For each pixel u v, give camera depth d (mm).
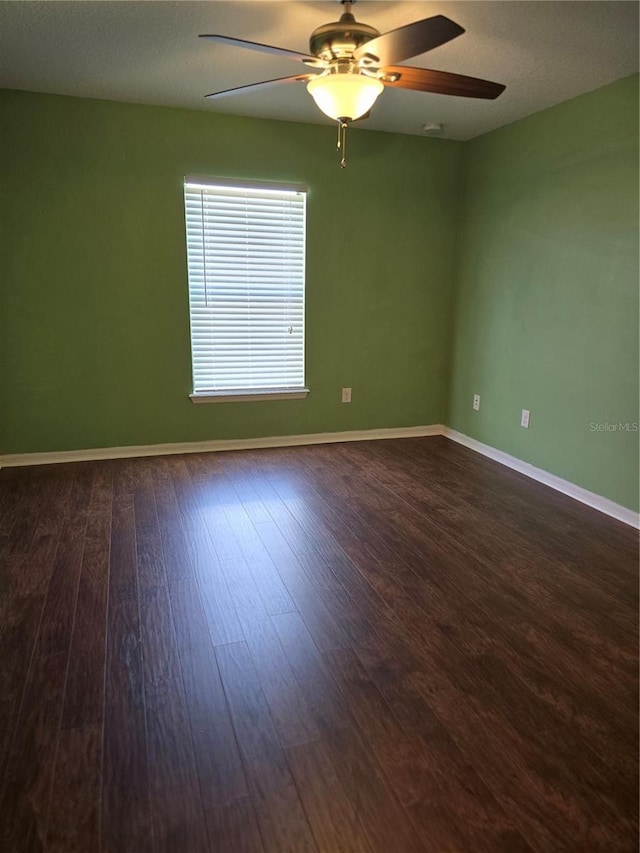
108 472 3633
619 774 1432
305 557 2549
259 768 1440
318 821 1302
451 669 1821
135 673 1783
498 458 4016
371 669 1818
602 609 2166
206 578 2357
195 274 3812
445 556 2574
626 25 2262
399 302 4340
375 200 4086
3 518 2914
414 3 2115
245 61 2727
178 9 2189
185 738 1532
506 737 1549
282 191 3857
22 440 3713
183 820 1300
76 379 3729
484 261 4043
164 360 3875
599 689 1737
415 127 3824
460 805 1344
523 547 2674
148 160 3547
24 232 3430
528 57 2580
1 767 1430
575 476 3332
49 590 2248
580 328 3221
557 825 1296
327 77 2010
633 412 2916
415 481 3562
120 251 3625
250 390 4105
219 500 3199
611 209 2957
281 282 4012
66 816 1305
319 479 3572
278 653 1891
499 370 3955
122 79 3010
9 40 2492
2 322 3510
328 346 4234
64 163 3410
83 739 1521
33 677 1756
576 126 3139
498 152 3809
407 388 4527
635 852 1233
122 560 2500
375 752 1495
